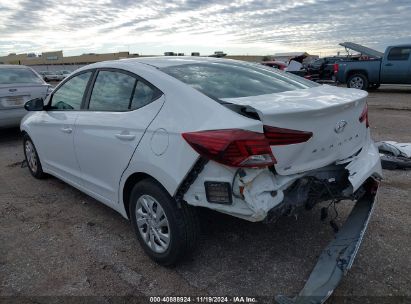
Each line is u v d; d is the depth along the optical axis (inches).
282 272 124.2
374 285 116.3
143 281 122.0
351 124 124.6
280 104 109.5
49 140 185.0
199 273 125.0
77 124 157.6
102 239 149.3
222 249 137.5
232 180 103.3
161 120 119.6
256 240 142.8
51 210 177.8
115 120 137.0
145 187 124.8
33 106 187.2
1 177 228.8
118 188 139.8
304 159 112.0
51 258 136.6
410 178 202.7
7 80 322.7
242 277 122.3
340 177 125.2
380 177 136.3
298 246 138.4
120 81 143.6
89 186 160.6
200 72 135.9
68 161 172.6
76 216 170.6
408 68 610.2
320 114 110.3
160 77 129.0
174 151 112.3
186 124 111.7
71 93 172.2
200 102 114.0
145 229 132.0
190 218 118.0
